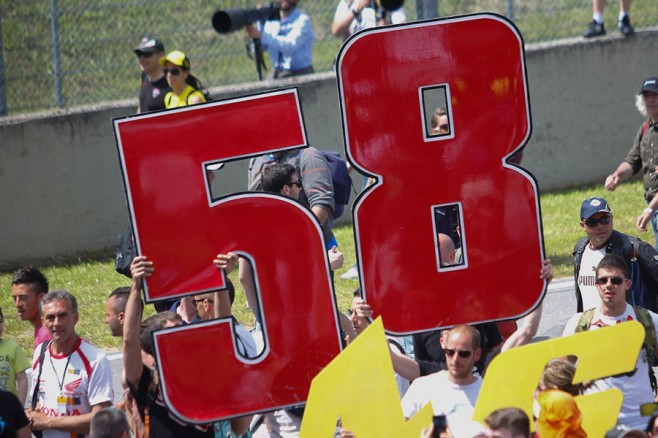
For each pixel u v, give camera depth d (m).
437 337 25.52
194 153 22.98
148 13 50.59
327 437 21.34
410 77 23.56
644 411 24.95
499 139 23.80
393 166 23.69
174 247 23.05
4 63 47.66
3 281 43.31
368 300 23.88
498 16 23.56
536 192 23.91
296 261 23.38
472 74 23.64
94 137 46.53
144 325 24.33
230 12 37.50
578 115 52.50
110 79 49.25
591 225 29.59
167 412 23.53
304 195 32.12
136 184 22.86
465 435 22.67
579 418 20.28
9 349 27.67
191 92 41.53
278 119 23.14
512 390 21.86
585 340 22.20
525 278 24.06
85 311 39.25
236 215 23.17
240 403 23.23
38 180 46.03
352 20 49.06
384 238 23.83
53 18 47.66
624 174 37.19
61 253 46.56
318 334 23.50
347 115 23.53
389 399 21.50
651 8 56.34
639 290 29.45
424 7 50.16
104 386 25.45
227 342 23.12
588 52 52.31
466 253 23.95
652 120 36.31
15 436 22.67
